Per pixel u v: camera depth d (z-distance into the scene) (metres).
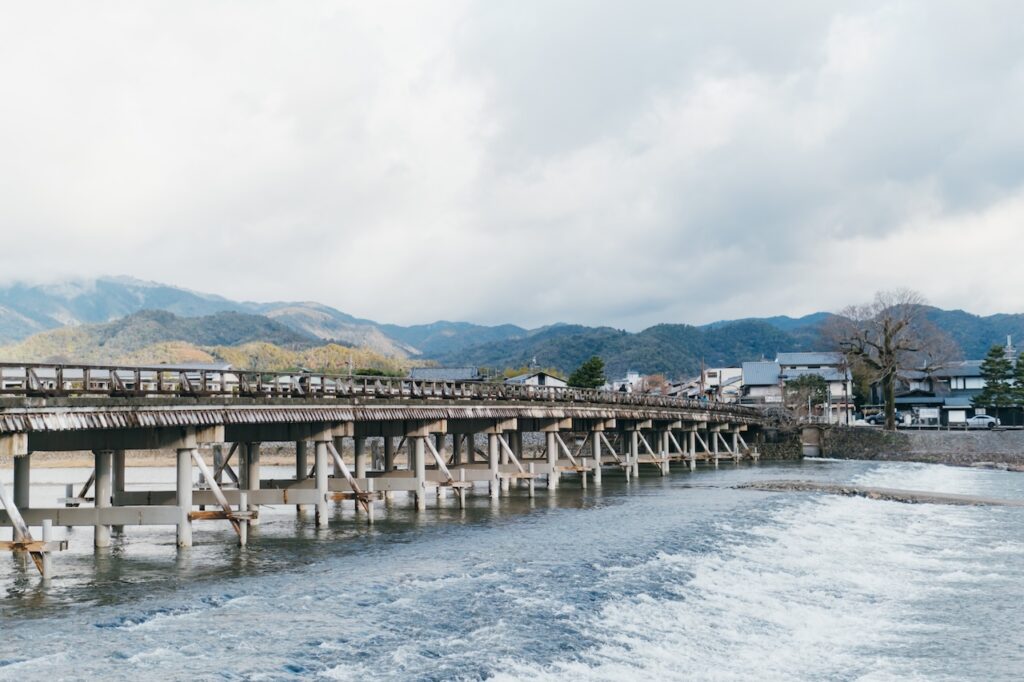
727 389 179.75
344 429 43.81
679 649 24.33
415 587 29.11
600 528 43.69
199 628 24.12
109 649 22.12
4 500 28.41
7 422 27.06
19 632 23.55
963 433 111.44
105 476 36.59
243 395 37.38
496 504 56.03
